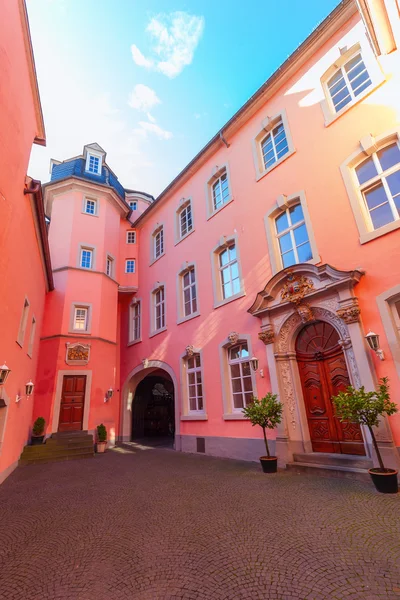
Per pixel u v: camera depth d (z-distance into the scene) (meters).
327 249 7.68
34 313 10.51
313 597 2.51
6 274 6.19
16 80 6.05
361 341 6.47
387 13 5.93
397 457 5.58
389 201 6.90
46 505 5.26
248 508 4.64
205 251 11.91
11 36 5.70
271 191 9.69
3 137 5.50
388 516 3.97
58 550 3.52
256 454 8.23
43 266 11.39
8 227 6.00
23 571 3.07
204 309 11.24
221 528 3.96
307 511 4.36
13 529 4.20
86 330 13.80
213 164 12.73
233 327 9.84
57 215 15.54
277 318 8.43
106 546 3.59
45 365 12.72
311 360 7.84
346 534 3.57
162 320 14.12
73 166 16.81
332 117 8.41
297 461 7.24
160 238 16.05
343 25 8.75
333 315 7.25
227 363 9.95
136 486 6.33
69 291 13.91
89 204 16.34
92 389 13.16
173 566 3.08
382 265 6.59
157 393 18.25
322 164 8.35
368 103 7.65
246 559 3.15
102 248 15.53
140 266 16.88
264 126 10.49
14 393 7.96
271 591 2.61
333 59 8.83
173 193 15.07
